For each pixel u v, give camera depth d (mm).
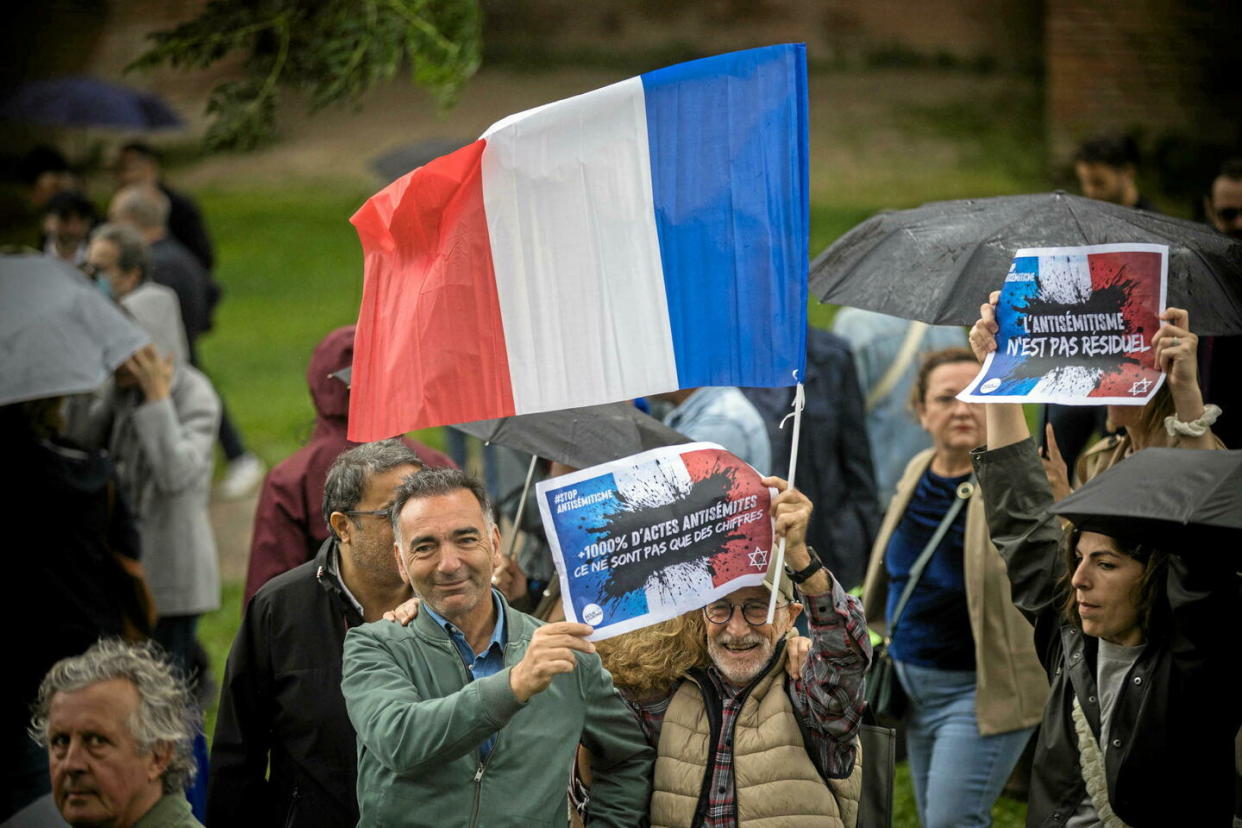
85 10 43469
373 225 8953
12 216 43312
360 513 9734
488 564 8461
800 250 8414
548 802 8289
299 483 12195
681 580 8211
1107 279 9219
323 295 38031
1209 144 38438
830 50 47219
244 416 29578
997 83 45688
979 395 9383
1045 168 41438
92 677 7922
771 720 8625
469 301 8719
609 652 9023
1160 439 10172
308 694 9781
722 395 14250
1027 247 9898
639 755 8789
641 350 8633
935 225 10445
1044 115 43750
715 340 8539
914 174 41781
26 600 12328
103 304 13617
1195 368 9008
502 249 8711
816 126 44344
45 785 12336
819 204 40531
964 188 40812
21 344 12773
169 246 24297
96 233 19031
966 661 12305
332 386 12391
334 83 15656
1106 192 17844
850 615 8250
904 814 14297
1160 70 39000
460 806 8141
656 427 11094
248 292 38344
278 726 9883
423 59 15672
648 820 8766
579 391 8688
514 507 13180
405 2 15430
